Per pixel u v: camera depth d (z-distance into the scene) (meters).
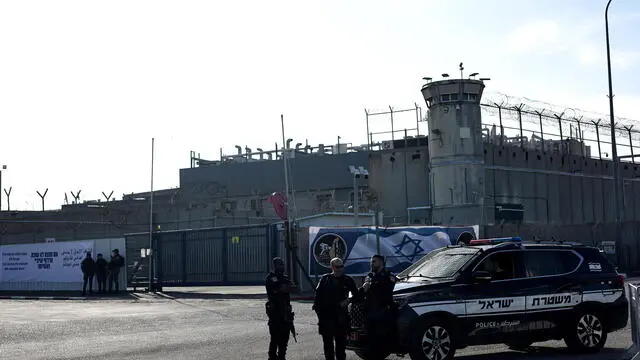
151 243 34.28
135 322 19.95
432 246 30.58
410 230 30.72
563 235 40.88
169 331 17.66
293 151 73.25
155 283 34.28
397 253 30.25
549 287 12.56
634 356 11.56
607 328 13.09
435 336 11.54
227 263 32.84
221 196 74.12
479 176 54.94
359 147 70.38
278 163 71.69
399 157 64.44
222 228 33.19
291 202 68.88
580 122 67.56
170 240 34.66
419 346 11.37
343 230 30.36
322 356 13.09
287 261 29.91
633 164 73.56
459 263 12.25
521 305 12.27
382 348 11.40
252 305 25.02
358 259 30.11
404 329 11.34
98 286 34.00
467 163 54.69
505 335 12.12
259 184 72.50
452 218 52.78
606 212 69.56
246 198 72.81
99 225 58.31
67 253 35.41
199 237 33.78
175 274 34.28
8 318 21.69
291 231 29.91
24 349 14.91
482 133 57.56
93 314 22.66
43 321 20.64
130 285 35.47
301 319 19.58
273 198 31.55
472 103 55.22
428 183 62.53
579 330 12.80
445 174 55.16
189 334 16.94
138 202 75.38
